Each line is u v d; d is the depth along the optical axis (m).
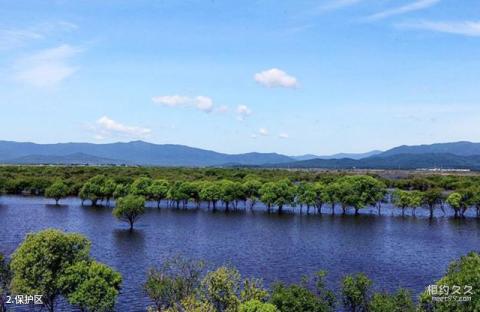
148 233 198.88
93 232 198.25
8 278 90.19
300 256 156.62
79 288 81.75
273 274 130.50
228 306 75.69
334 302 89.75
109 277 84.81
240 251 163.25
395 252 166.12
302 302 75.56
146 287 88.06
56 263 84.00
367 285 81.62
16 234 184.12
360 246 176.88
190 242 179.25
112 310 90.12
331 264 145.38
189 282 86.50
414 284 122.69
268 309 69.19
